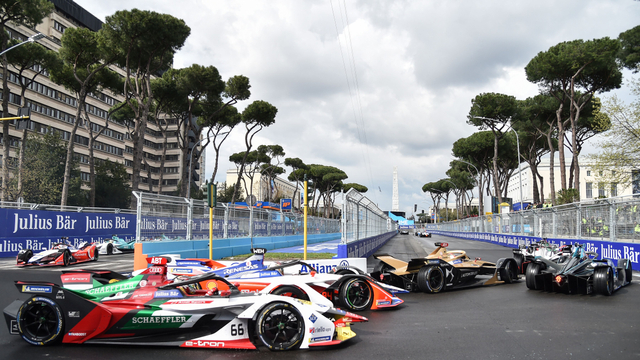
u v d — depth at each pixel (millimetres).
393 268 10586
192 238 16703
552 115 39312
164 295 5664
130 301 5531
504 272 11570
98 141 66375
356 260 10359
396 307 8023
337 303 7750
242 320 5160
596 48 30062
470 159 54562
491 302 8547
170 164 85062
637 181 25219
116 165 52500
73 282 6051
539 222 25531
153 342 5156
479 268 11086
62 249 16359
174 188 84500
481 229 43938
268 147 68938
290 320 5152
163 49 29781
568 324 6430
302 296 6215
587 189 72750
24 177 33594
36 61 32156
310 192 85125
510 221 32844
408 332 5996
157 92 35438
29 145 38719
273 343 5004
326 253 20094
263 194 106750
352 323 6609
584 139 40406
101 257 21016
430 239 51469
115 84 35875
